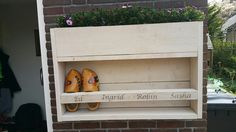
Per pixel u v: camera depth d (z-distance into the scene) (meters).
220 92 2.18
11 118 3.52
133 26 1.27
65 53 1.32
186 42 1.27
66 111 1.44
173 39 1.27
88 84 1.36
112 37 1.29
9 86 3.54
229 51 5.03
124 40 1.29
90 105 1.45
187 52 1.27
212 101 1.92
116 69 1.44
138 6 1.39
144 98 1.31
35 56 3.55
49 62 1.57
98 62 1.45
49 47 1.56
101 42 1.30
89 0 1.52
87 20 1.31
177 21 1.29
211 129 1.89
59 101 1.34
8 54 3.55
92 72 1.40
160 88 1.43
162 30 1.27
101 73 1.45
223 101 1.91
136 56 1.29
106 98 1.32
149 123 1.59
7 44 3.54
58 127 1.63
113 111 1.42
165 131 1.59
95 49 1.30
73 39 1.31
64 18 1.34
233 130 1.87
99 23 1.31
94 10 1.39
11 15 3.49
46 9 1.54
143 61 1.43
